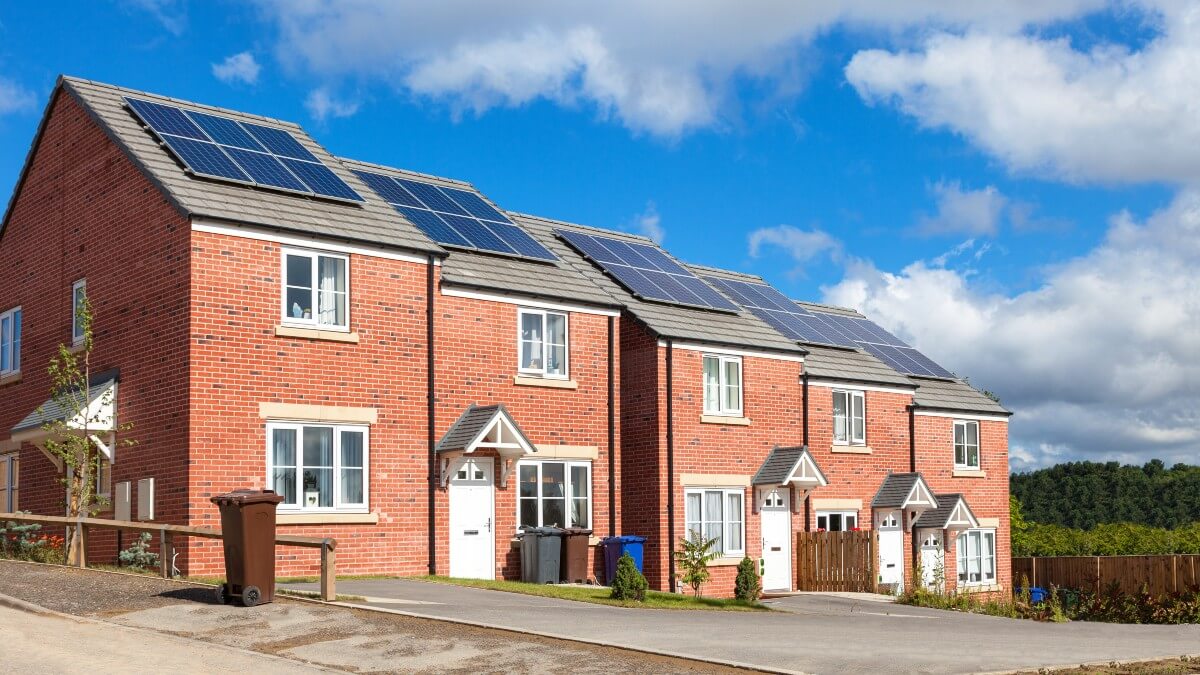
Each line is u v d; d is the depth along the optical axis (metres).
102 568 19.73
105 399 21.88
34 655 11.85
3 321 26.78
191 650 12.50
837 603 25.88
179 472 20.33
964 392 38.50
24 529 21.66
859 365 34.84
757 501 29.88
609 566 25.98
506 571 24.59
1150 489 95.75
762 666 12.50
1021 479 102.00
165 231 21.23
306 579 20.69
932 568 34.59
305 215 22.50
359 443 22.50
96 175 23.45
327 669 11.81
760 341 30.59
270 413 21.17
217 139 23.80
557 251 29.98
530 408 25.48
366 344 22.72
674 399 28.16
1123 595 26.28
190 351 20.33
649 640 14.46
